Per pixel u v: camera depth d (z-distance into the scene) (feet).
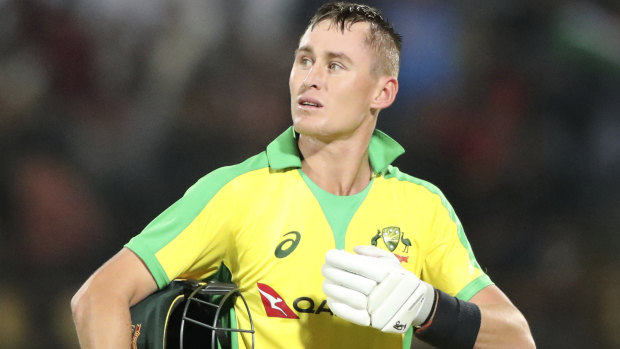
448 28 73.10
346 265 23.67
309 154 26.81
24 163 66.69
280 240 25.70
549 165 72.02
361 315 23.65
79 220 66.80
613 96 72.79
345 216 26.40
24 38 68.18
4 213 65.46
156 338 24.18
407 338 27.22
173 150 69.87
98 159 68.33
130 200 68.44
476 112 72.64
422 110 72.74
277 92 71.56
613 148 72.43
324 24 26.25
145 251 24.77
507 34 73.31
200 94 70.64
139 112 69.51
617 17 73.67
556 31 73.31
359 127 26.76
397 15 73.00
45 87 68.13
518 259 70.44
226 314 26.61
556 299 69.10
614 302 68.28
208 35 70.85
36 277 64.75
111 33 69.36
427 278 28.27
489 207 71.56
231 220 25.85
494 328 26.30
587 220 70.90
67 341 63.57
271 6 71.51
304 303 25.50
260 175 26.35
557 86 72.95
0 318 62.59
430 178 72.18
